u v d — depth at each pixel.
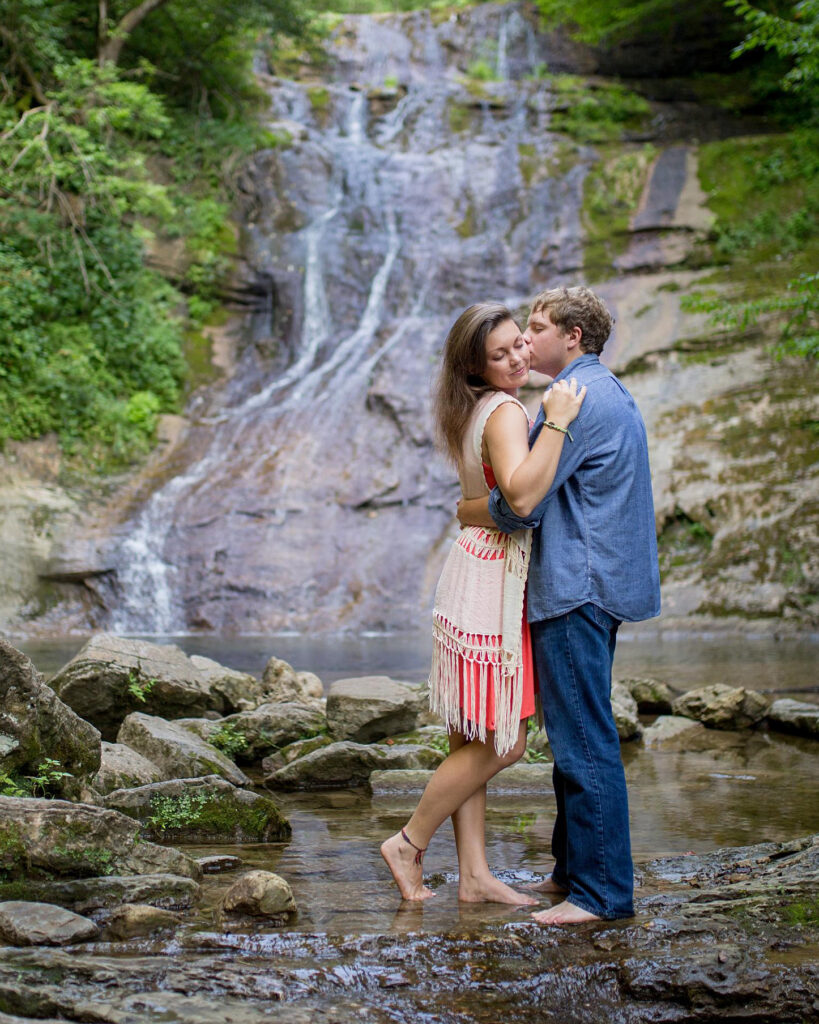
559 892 3.03
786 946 2.48
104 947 2.46
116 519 14.23
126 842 2.96
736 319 11.59
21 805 2.88
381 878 3.19
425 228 20.17
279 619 13.11
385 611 13.24
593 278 18.88
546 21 24.89
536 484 2.71
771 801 4.47
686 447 14.56
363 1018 2.13
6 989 2.12
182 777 4.38
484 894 2.92
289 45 24.66
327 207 20.30
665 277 18.11
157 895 2.79
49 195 16.25
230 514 14.34
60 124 16.00
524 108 22.48
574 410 2.74
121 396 16.45
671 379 15.66
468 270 19.42
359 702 5.46
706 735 6.35
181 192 19.23
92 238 16.91
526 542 2.88
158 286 18.05
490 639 2.88
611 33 24.05
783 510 13.68
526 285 19.11
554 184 20.36
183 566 13.69
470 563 2.93
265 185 20.22
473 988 2.31
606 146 21.61
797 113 22.11
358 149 21.25
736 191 19.50
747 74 23.81
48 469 14.82
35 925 2.50
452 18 25.42
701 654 10.07
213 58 20.97
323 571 13.71
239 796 3.79
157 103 17.50
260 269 19.22
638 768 5.31
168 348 17.05
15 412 14.96
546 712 2.83
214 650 10.58
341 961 2.38
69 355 15.77
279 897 2.68
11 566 13.39
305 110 22.61
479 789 3.00
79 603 13.36
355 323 18.97
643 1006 2.29
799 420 14.65
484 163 21.09
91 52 19.30
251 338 18.91
